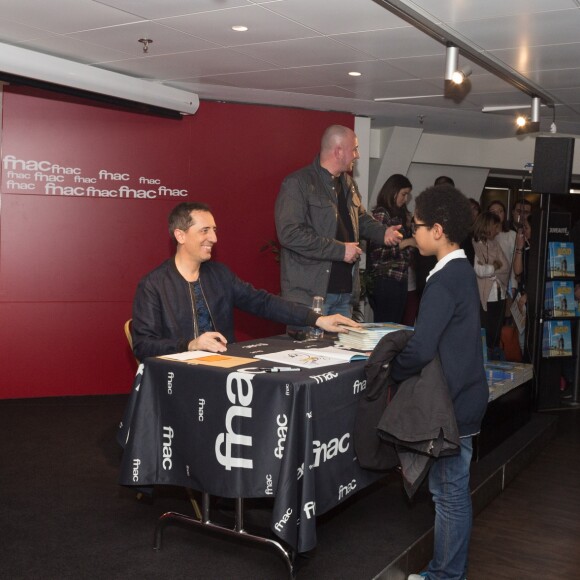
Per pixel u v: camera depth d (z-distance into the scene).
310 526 2.72
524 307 7.11
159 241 6.68
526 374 5.61
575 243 6.94
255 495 2.75
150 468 3.01
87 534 3.36
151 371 3.00
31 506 3.72
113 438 5.10
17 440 5.01
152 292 3.49
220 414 2.82
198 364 2.91
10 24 4.53
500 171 9.26
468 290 2.79
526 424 5.62
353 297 5.01
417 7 3.96
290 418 2.67
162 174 6.66
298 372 2.83
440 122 7.95
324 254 4.58
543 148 6.19
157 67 5.65
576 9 3.91
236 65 5.52
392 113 7.45
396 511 3.70
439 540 2.93
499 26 4.28
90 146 6.34
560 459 5.25
